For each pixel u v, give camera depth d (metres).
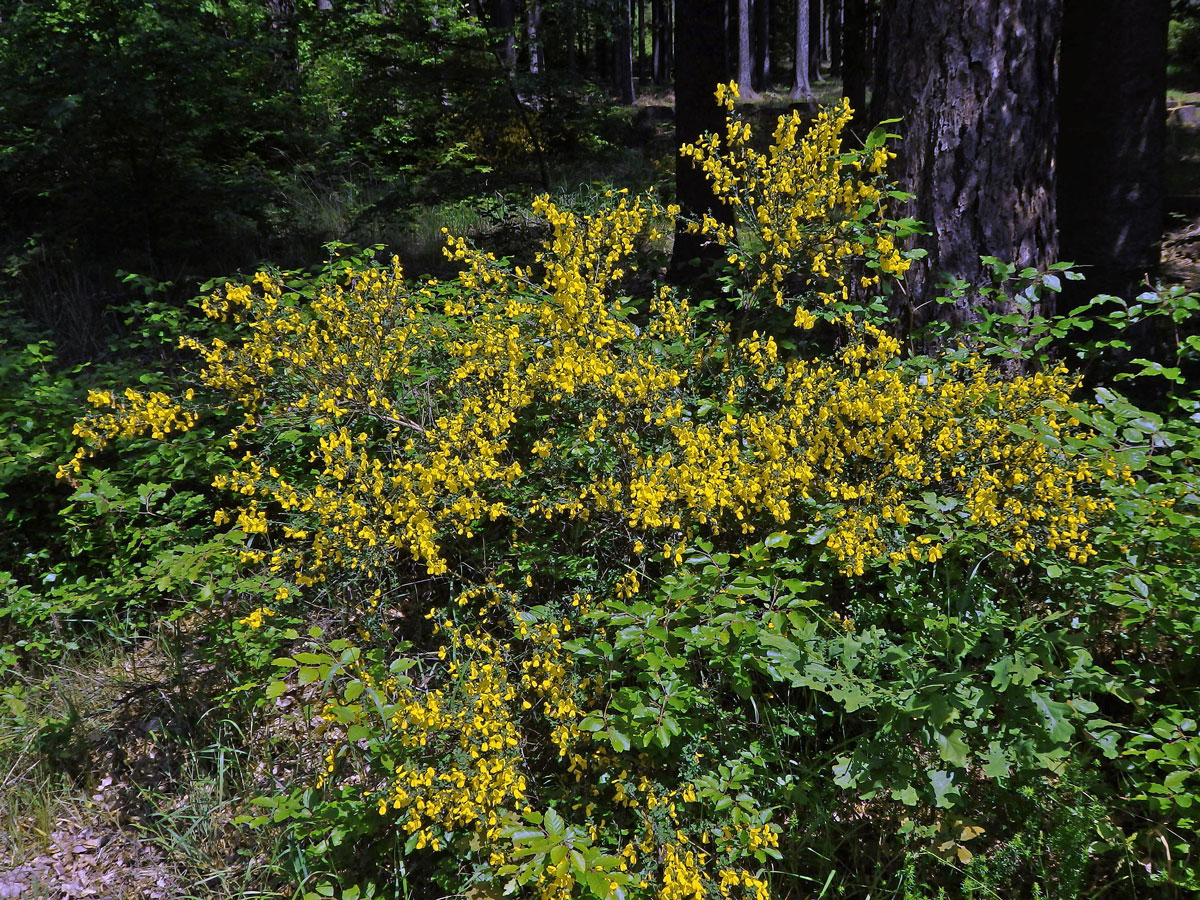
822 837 2.42
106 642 3.63
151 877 2.80
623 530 2.82
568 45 8.27
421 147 9.78
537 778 2.62
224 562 2.93
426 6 7.17
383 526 2.71
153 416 3.21
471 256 3.23
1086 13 4.21
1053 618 2.29
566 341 2.79
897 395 2.49
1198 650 2.22
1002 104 3.43
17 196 7.47
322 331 3.23
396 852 2.53
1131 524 2.41
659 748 2.39
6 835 2.93
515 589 2.95
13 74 6.68
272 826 2.79
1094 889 2.17
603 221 3.01
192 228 7.40
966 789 2.28
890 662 2.28
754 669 2.56
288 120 9.02
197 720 3.19
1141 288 4.37
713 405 2.78
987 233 3.51
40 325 5.85
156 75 6.67
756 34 27.00
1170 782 1.92
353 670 2.53
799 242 2.92
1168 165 9.73
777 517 2.49
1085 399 3.55
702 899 2.05
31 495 3.88
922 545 2.52
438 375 3.23
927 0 3.46
